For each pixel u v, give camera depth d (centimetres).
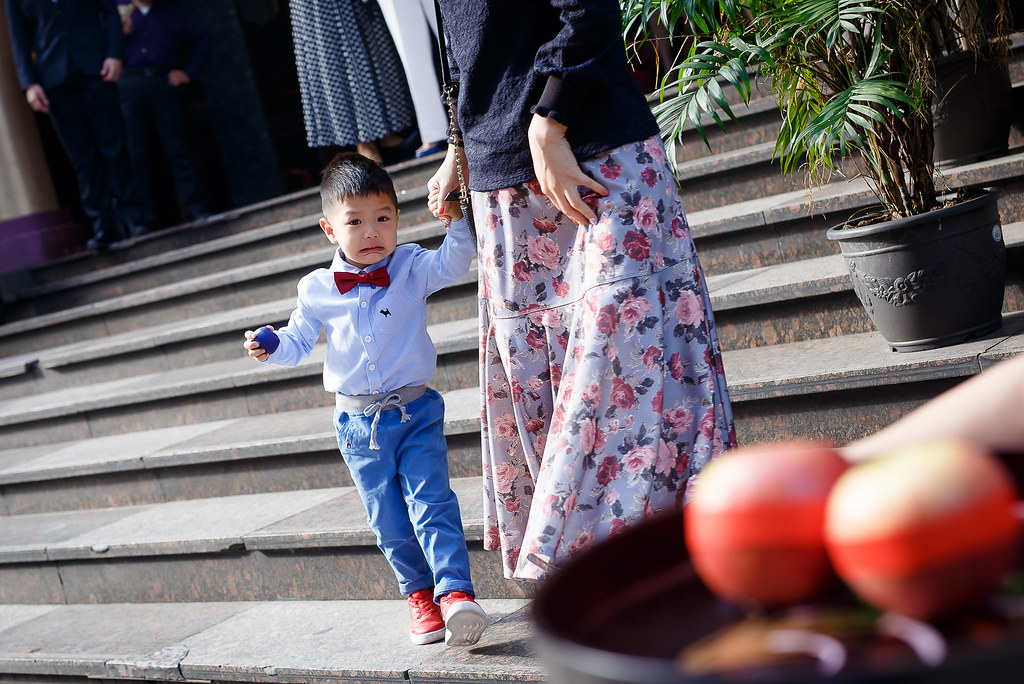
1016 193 315
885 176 268
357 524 306
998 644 45
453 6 201
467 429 325
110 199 668
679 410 194
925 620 52
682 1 249
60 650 328
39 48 620
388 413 255
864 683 44
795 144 245
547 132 187
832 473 58
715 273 363
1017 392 75
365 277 257
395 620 284
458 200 247
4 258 698
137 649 310
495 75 199
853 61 259
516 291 206
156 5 658
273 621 307
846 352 283
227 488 387
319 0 534
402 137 631
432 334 397
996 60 313
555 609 58
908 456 54
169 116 666
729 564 57
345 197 251
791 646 53
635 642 58
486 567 284
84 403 470
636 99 193
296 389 415
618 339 190
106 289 609
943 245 254
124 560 361
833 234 270
